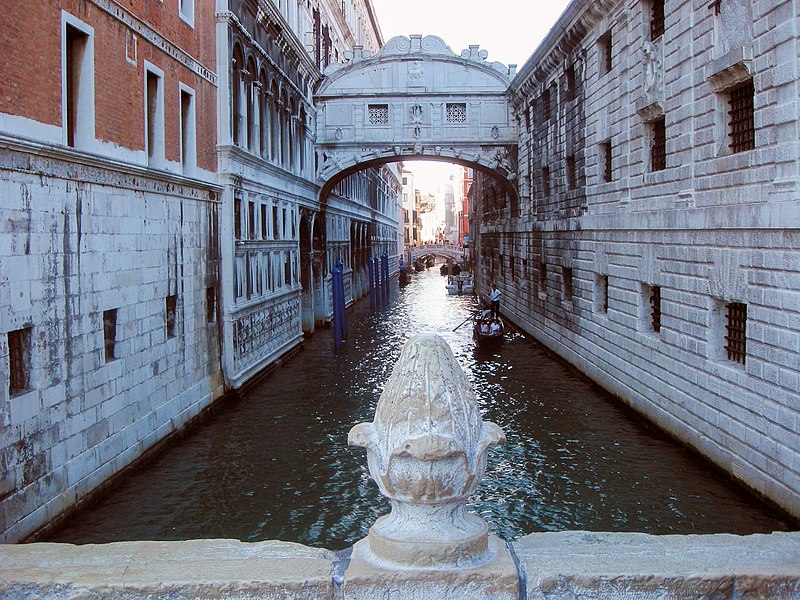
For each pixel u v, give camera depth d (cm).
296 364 2448
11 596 360
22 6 959
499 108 3173
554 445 1477
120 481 1238
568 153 2328
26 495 944
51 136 1036
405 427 351
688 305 1388
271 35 2330
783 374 1057
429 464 344
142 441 1336
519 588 348
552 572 357
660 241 1523
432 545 351
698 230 1331
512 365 2388
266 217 2275
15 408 921
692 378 1373
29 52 979
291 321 2641
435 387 356
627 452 1421
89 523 1079
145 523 1091
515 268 3359
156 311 1408
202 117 1720
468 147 3181
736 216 1177
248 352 2031
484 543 364
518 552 393
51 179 1020
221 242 1836
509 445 1481
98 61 1180
